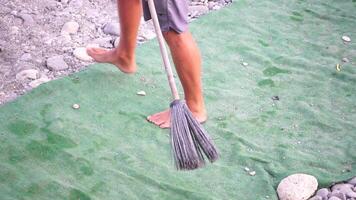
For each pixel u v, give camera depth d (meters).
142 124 3.04
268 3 4.23
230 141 2.97
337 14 4.14
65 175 2.71
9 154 2.80
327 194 2.65
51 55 3.59
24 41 3.71
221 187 2.70
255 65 3.58
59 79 3.30
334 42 3.84
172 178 2.73
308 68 3.56
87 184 2.67
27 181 2.67
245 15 4.07
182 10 2.69
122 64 3.34
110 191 2.64
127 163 2.80
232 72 3.50
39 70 3.47
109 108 3.14
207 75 3.46
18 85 3.33
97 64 3.46
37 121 3.00
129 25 3.12
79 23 3.93
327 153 2.91
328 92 3.37
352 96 3.34
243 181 2.74
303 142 2.99
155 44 3.72
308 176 2.70
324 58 3.67
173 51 2.80
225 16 4.03
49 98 3.17
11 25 3.83
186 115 2.32
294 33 3.92
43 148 2.84
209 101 3.25
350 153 2.90
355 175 2.76
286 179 2.69
